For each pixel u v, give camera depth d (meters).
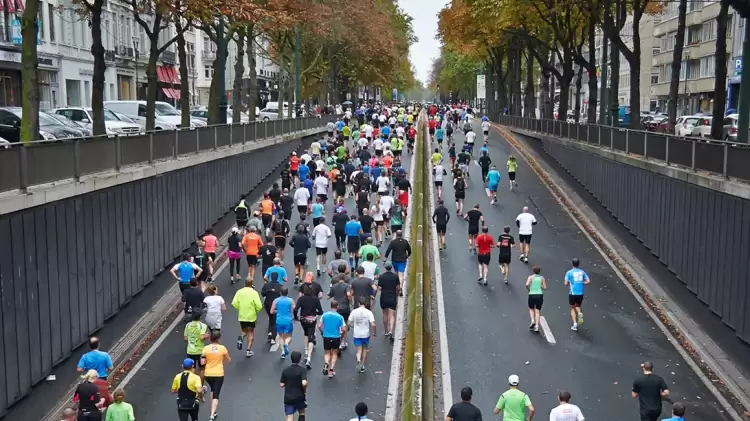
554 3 45.66
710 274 21.00
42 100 48.94
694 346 20.41
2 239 14.83
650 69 89.56
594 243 30.77
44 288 16.53
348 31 71.00
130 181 21.61
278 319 19.06
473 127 75.19
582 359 19.55
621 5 39.09
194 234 28.94
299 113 61.06
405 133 57.53
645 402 14.63
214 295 19.06
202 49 89.44
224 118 37.88
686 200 23.02
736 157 19.34
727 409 16.91
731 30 62.03
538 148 54.75
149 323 22.20
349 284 20.06
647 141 27.53
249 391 17.44
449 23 68.31
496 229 32.78
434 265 27.66
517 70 79.50
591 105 46.78
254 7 28.83
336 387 17.59
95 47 25.38
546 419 16.30
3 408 14.70
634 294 24.70
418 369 15.02
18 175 15.27
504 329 21.59
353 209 35.59
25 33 19.33
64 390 17.52
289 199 31.80
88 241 18.95
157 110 47.25
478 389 17.70
